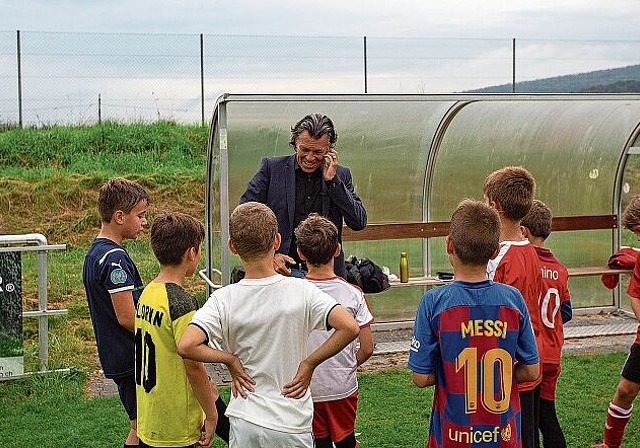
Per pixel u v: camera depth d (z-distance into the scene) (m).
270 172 4.91
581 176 8.77
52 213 12.65
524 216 4.05
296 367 3.19
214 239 7.80
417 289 8.61
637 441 5.15
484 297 3.29
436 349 3.32
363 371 6.91
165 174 13.77
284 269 4.34
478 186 8.69
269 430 3.11
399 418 5.59
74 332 8.13
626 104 8.16
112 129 15.47
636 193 8.63
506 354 3.28
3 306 6.25
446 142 8.34
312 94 6.37
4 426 5.47
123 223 4.14
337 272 4.85
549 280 4.20
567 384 6.38
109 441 5.20
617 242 8.91
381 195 8.37
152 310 3.55
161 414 3.56
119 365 4.09
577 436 5.23
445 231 8.48
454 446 3.29
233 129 7.13
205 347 3.11
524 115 8.29
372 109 7.73
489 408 3.27
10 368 6.29
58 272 10.42
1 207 12.52
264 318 3.15
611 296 9.01
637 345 4.64
